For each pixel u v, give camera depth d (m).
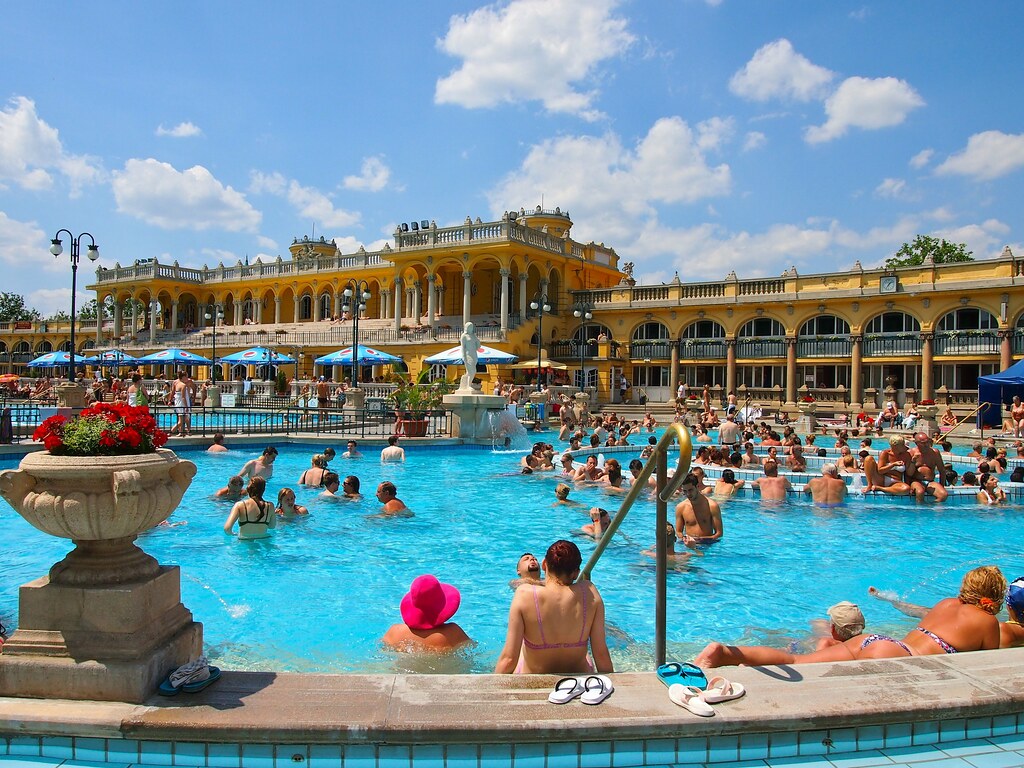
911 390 33.34
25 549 8.66
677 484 3.59
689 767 3.22
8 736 3.27
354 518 10.55
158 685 3.51
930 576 7.85
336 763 3.16
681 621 6.29
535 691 3.49
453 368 39.94
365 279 51.44
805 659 4.51
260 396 34.16
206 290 59.66
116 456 3.50
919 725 3.41
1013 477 13.06
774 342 38.09
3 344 76.00
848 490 12.51
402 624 5.57
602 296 43.62
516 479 14.72
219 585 7.16
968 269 32.97
